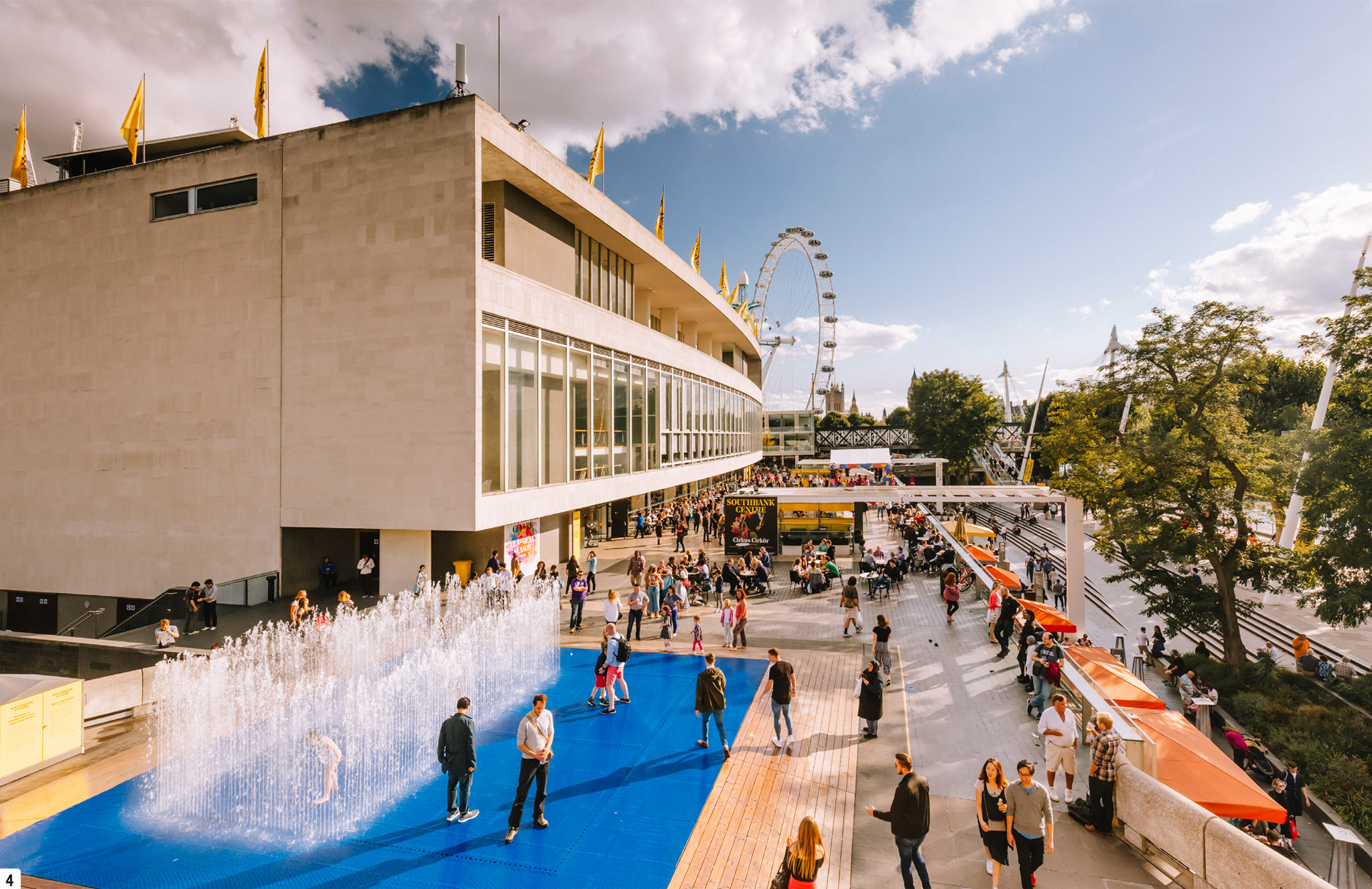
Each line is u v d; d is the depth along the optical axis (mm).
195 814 8984
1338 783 13906
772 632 18812
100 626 24547
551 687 14055
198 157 23406
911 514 44156
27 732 10172
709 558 30719
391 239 20938
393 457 20797
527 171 22812
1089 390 24609
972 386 89000
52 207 25500
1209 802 8773
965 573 26375
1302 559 20500
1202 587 22359
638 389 31828
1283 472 21016
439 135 20484
